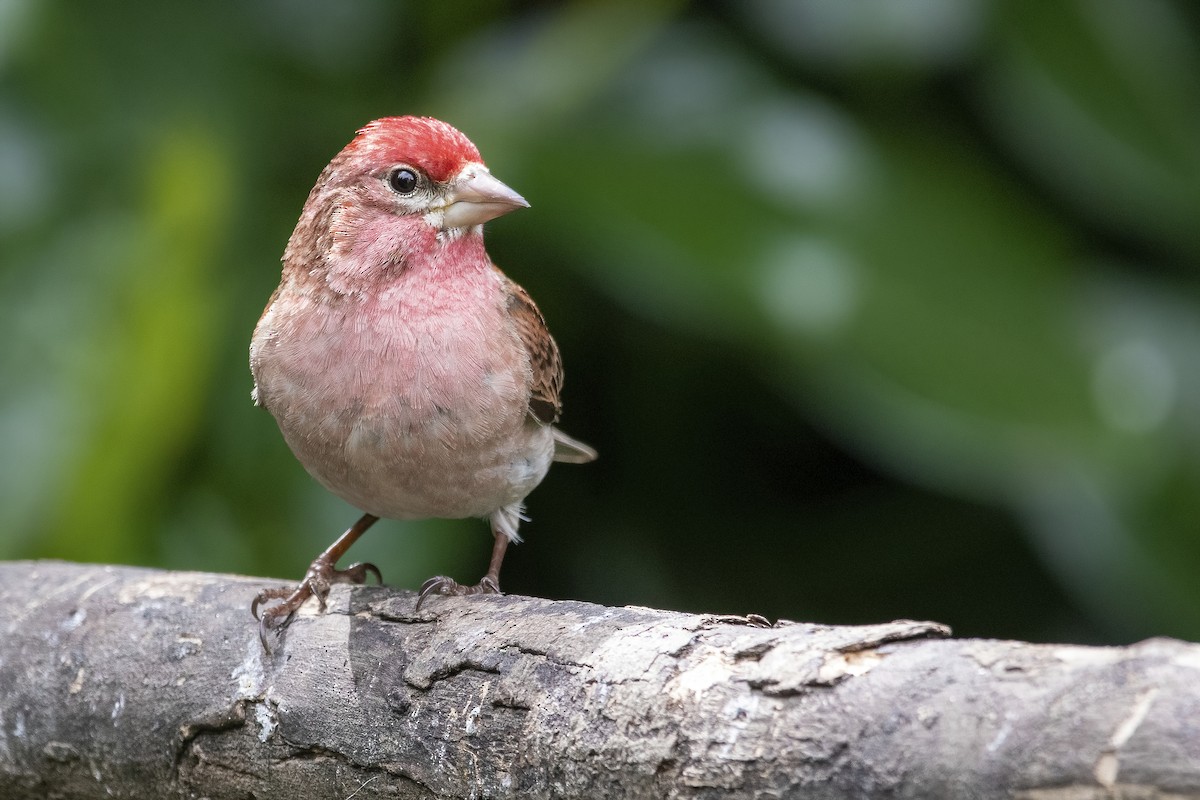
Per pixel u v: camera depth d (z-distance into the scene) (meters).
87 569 7.49
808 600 11.57
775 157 10.91
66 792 6.92
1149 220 11.35
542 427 7.90
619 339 11.97
